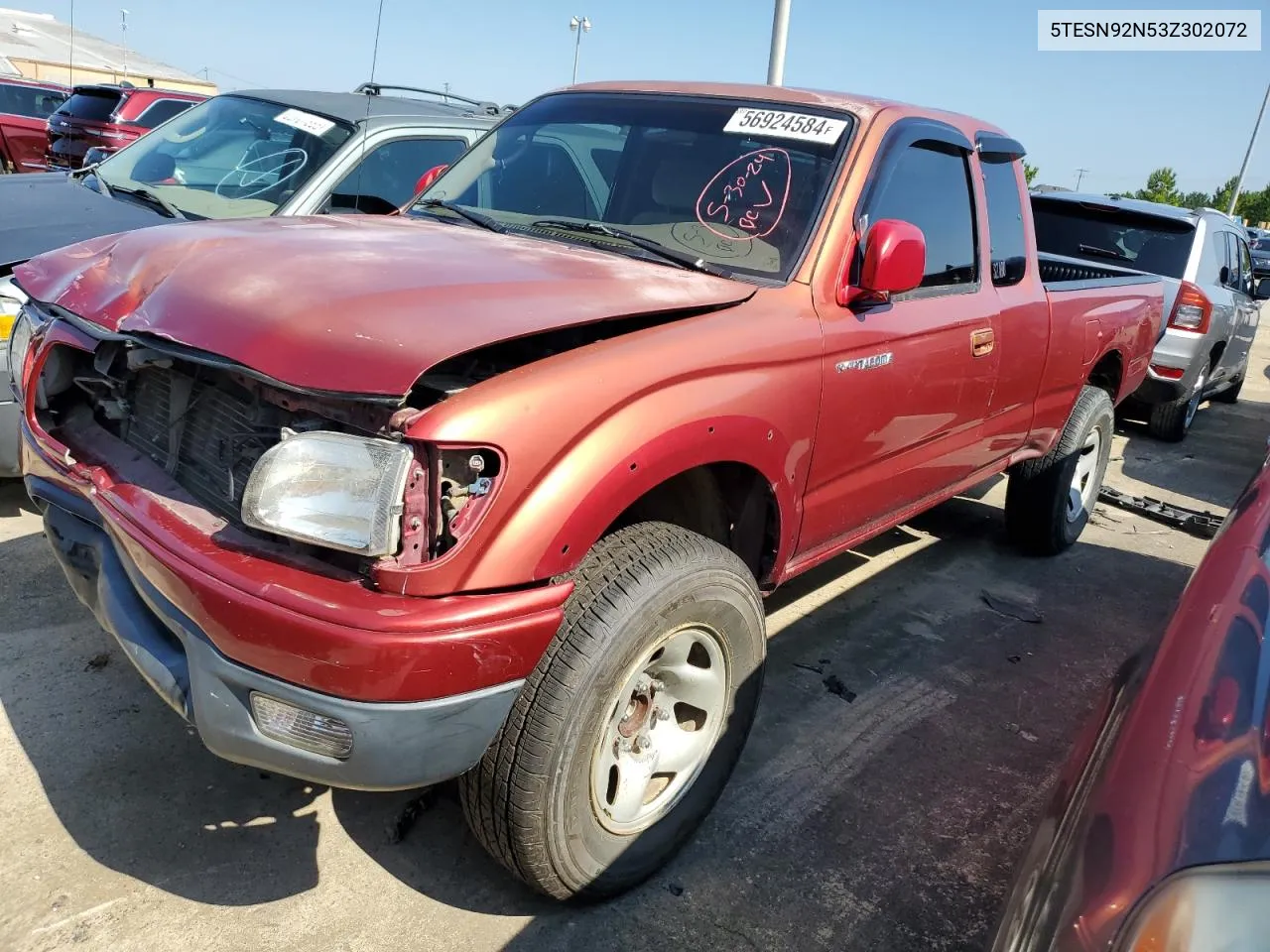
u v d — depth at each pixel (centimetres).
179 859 230
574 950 214
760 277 262
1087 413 463
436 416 173
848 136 288
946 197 327
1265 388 1202
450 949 212
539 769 195
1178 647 150
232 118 517
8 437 357
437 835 247
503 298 202
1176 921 103
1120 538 545
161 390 224
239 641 175
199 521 196
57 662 303
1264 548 165
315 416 185
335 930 214
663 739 238
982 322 336
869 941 227
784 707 325
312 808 253
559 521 183
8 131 1338
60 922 208
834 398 264
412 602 172
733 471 251
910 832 267
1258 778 114
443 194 335
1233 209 3312
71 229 413
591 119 330
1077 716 341
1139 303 486
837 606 412
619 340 211
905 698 340
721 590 225
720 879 242
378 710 172
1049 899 126
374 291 196
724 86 325
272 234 244
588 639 195
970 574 464
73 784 251
